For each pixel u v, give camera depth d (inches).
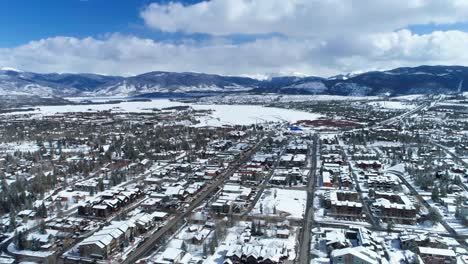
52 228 5201.8
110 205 5826.8
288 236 4842.5
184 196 6471.5
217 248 4537.4
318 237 4835.1
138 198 6579.7
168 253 4269.2
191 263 4180.6
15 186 6702.8
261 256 4136.3
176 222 5462.6
